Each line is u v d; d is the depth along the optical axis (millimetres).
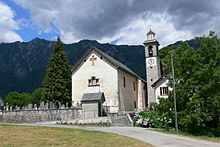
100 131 20453
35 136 16578
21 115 32969
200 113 24594
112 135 18250
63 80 48531
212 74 25125
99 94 34406
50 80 48062
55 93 47031
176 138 18359
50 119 31328
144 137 18344
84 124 27500
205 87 24453
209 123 27828
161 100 26797
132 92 47562
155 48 48844
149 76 48219
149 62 48812
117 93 39188
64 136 16875
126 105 43031
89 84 41188
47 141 14781
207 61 27406
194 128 25406
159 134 20375
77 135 17531
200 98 24594
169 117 26062
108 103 39344
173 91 26000
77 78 42156
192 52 27250
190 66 26297
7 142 14094
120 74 41500
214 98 24391
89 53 42125
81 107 33938
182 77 26938
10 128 20766
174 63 27188
